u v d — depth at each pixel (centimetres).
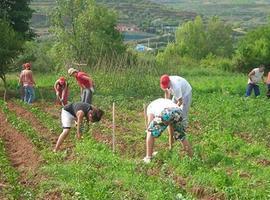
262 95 3050
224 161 1430
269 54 6334
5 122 2072
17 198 1151
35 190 1214
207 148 1546
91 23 5778
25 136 1788
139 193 1150
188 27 8950
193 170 1320
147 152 1410
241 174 1327
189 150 1434
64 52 5581
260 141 1781
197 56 8931
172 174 1297
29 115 2241
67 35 5656
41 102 2816
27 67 2703
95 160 1431
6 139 1809
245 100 2747
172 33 15750
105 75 3178
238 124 2053
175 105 1409
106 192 1137
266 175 1313
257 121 2112
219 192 1168
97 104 2677
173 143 1580
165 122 1391
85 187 1170
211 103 2702
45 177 1309
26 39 3997
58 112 2427
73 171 1317
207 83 4247
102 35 5759
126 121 2219
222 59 7250
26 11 3912
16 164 1492
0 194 1190
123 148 1628
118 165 1374
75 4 5688
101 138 1777
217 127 1919
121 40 6059
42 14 14288
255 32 6575
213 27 9156
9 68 3161
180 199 1105
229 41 9244
